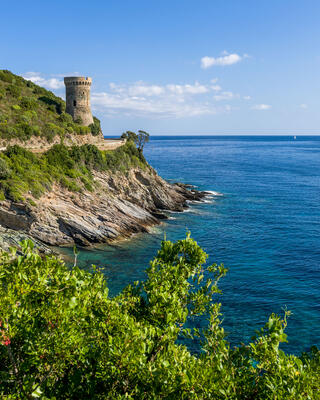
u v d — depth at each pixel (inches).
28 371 414.6
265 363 434.3
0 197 1978.3
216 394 398.0
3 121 2763.3
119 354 399.9
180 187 3996.1
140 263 1911.9
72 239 2161.7
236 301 1493.6
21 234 1982.0
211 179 5201.8
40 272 448.5
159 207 3321.9
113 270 1804.9
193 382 393.1
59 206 2230.6
